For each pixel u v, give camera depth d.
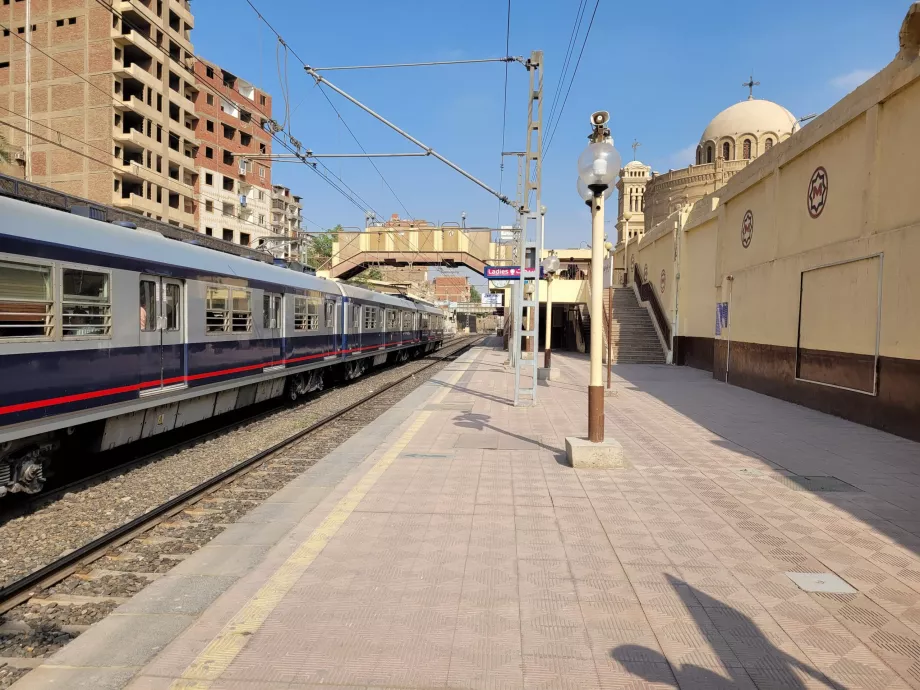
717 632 3.53
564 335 42.47
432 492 6.38
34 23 40.34
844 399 11.17
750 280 15.75
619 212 60.06
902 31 9.53
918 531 5.26
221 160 49.72
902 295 9.45
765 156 14.88
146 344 8.36
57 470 8.02
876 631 3.55
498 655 3.27
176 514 6.30
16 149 39.72
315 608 3.79
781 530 5.27
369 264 33.00
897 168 9.77
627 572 4.35
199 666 3.16
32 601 4.41
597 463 7.43
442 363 28.50
